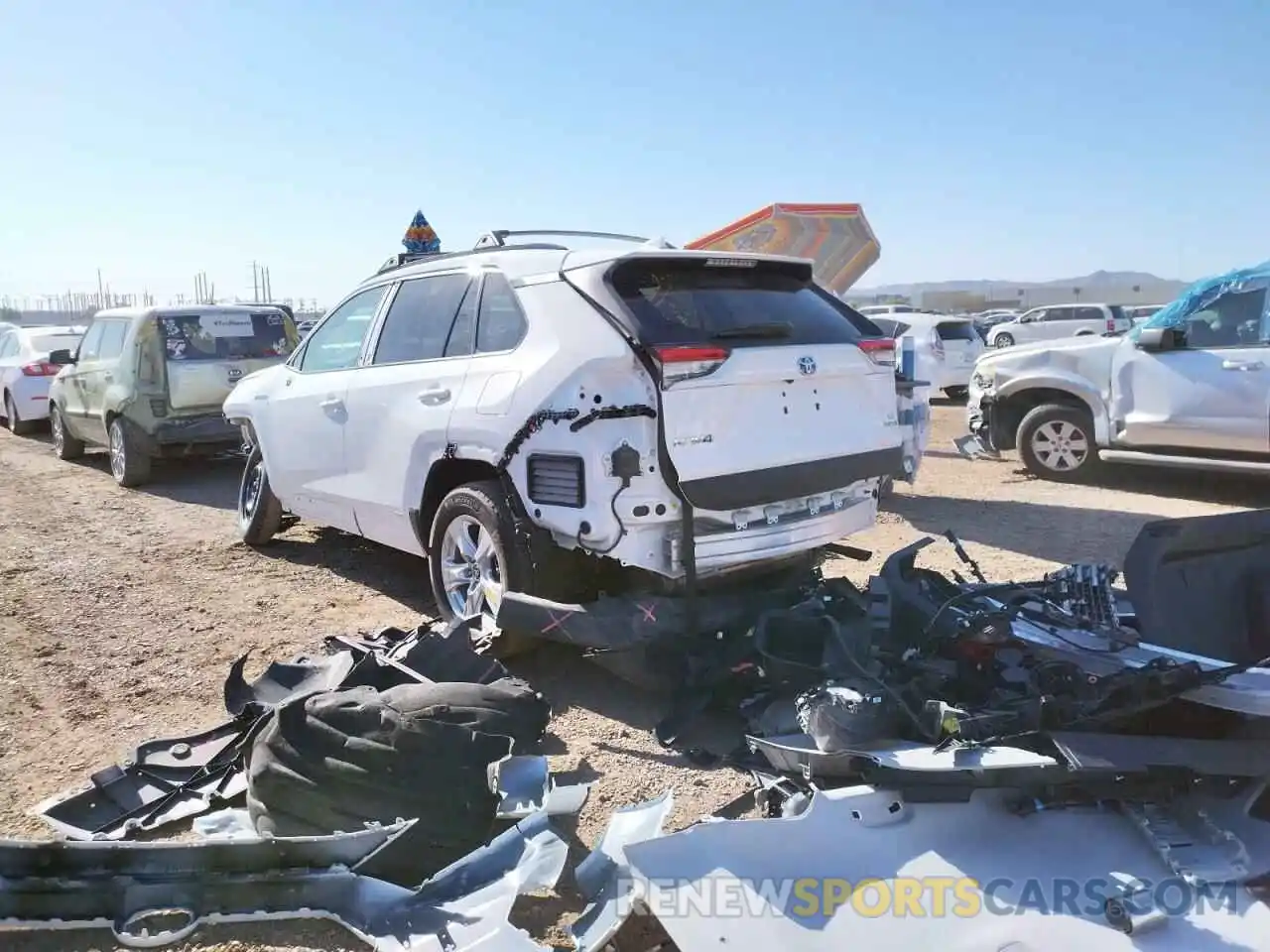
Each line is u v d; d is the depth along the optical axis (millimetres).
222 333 9609
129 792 3391
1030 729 3086
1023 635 3586
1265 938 2395
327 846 2748
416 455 4863
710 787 3500
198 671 4633
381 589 5969
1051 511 8125
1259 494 8672
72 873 2654
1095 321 28125
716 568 4082
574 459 3996
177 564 6547
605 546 3955
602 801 3400
